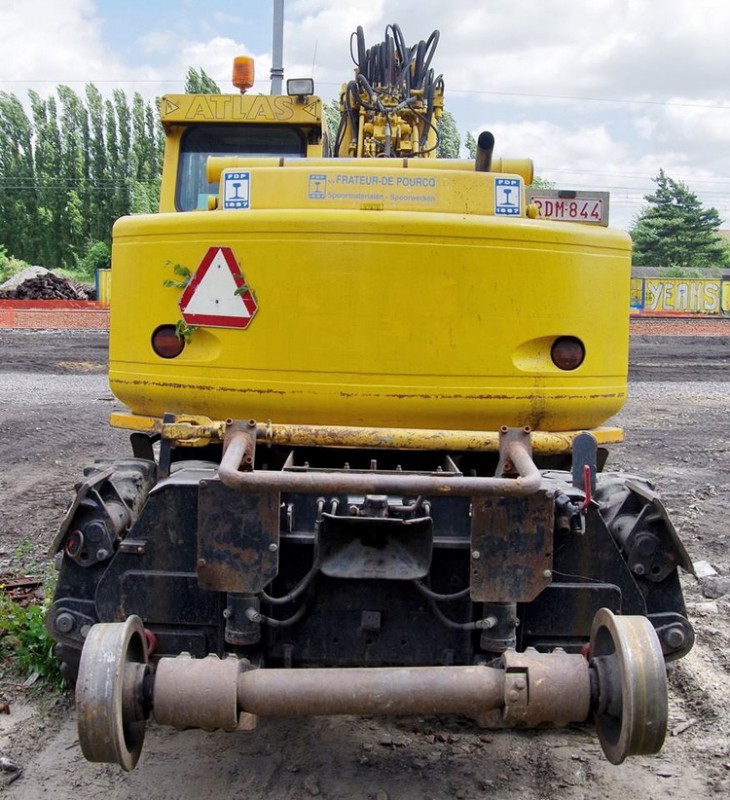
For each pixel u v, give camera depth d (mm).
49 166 72875
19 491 8797
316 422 4098
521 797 3766
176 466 4414
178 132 6609
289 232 3988
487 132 4441
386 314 3984
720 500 8758
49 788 3785
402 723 4406
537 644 3854
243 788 3814
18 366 20031
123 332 4352
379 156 7262
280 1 11961
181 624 3828
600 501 4383
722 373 21500
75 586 3984
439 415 4059
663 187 64812
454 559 3822
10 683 4723
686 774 3953
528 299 4070
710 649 5199
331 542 3662
